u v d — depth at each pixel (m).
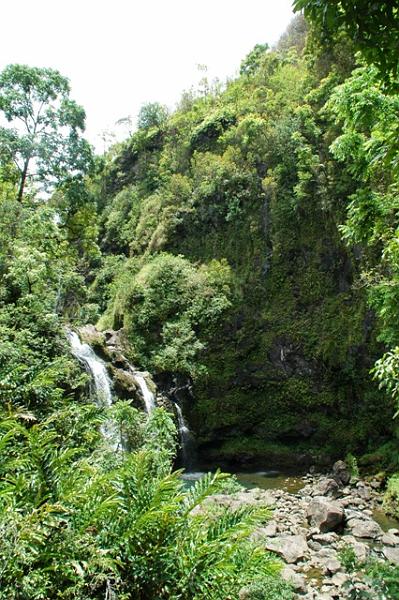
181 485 4.69
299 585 7.41
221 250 21.69
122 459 6.52
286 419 17.97
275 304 19.12
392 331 9.15
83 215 25.72
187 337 18.83
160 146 33.91
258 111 24.30
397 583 5.23
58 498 4.05
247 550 4.32
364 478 14.15
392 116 6.23
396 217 8.12
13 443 5.48
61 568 3.48
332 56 20.67
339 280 17.98
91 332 18.02
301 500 12.70
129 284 22.22
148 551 3.94
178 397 18.69
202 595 3.75
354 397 16.91
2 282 14.38
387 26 2.74
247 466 17.73
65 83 22.28
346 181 17.72
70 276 20.36
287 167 20.12
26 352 9.86
